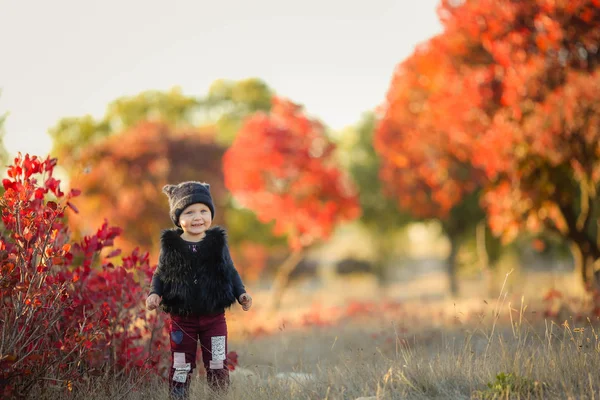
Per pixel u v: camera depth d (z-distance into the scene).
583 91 12.06
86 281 5.51
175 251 5.06
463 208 29.72
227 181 29.77
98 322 5.10
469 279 44.25
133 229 37.12
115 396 5.02
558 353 5.24
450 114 15.11
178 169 38.28
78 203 35.69
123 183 37.53
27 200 4.91
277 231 29.94
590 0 12.62
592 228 18.41
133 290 5.69
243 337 10.77
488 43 14.33
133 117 54.25
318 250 54.34
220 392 4.96
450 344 7.53
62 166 37.12
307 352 8.87
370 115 42.19
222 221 41.16
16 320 4.52
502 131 13.21
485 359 5.29
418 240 75.00
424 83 18.12
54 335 5.19
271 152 28.09
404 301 25.62
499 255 29.95
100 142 39.56
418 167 24.84
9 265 4.55
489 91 14.46
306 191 28.41
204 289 5.05
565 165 13.74
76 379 4.96
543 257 29.95
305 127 28.66
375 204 40.34
